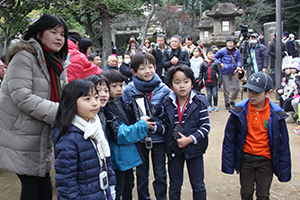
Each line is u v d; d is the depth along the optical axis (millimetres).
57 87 2283
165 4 21188
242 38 7543
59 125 1846
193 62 7535
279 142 2355
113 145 2414
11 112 2111
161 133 2543
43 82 2178
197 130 2455
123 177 2498
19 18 6871
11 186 3303
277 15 7203
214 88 6480
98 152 1932
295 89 5449
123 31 22203
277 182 3299
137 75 2705
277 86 7391
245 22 19203
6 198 3031
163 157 2658
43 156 2170
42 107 2062
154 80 2662
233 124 2480
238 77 6414
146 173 2670
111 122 2363
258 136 2387
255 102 2324
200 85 6621
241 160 2447
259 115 2375
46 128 2182
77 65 2984
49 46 2203
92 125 1886
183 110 2523
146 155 2639
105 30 11438
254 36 7238
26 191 2203
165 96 2719
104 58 11609
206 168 3727
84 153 1853
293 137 4777
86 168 1860
